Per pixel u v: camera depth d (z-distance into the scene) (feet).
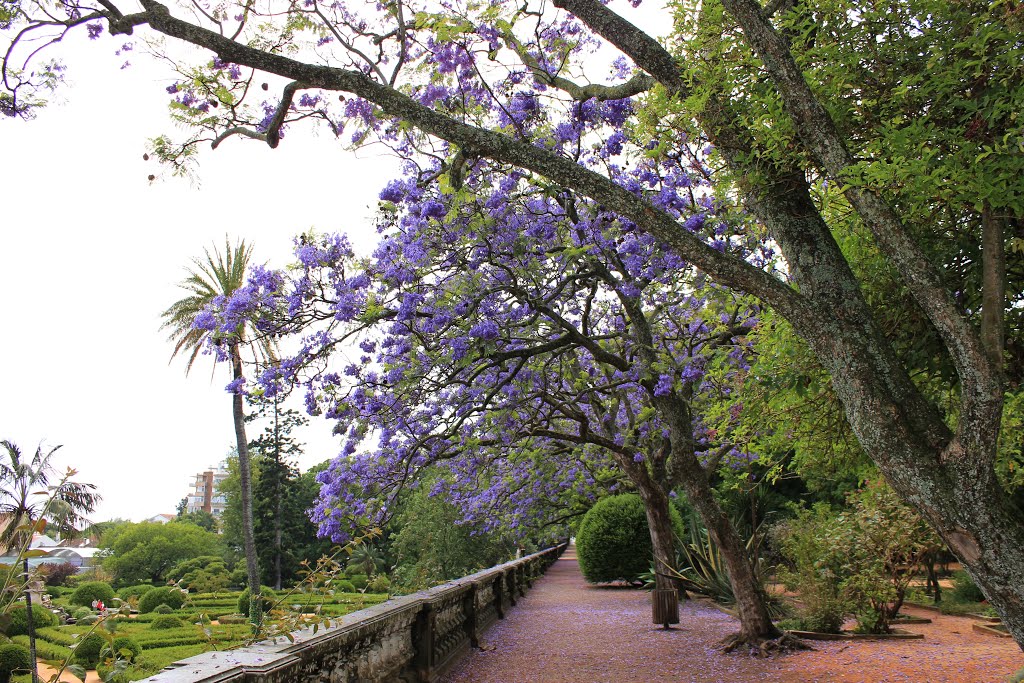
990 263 12.73
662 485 47.67
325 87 18.26
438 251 27.37
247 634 11.59
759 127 15.84
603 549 61.82
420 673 18.93
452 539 86.07
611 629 34.78
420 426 32.32
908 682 20.98
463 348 25.89
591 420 50.67
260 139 21.52
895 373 13.69
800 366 20.11
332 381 28.86
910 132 13.79
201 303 86.28
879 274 18.98
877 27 15.93
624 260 30.12
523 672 24.14
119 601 10.46
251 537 81.66
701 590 47.52
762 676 23.16
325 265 27.55
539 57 24.63
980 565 11.99
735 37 17.63
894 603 33.96
